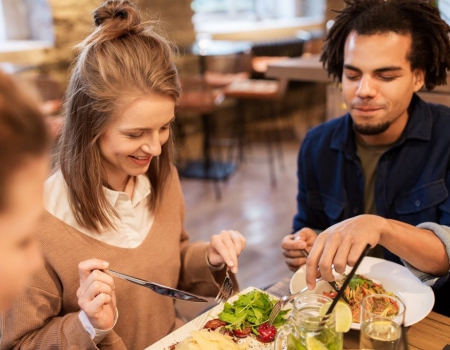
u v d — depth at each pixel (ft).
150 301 4.00
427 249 3.82
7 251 1.48
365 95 4.33
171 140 4.17
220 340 3.11
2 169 1.37
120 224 3.86
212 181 14.24
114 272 3.32
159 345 3.30
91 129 3.41
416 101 4.77
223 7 20.63
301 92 21.20
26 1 13.85
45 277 3.54
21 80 1.48
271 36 20.03
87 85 3.31
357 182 4.97
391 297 3.16
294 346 2.80
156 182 4.12
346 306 3.11
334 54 4.94
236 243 4.15
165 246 4.15
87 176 3.51
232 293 3.91
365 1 4.58
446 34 4.41
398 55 4.25
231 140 17.76
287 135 18.44
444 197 4.49
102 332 3.23
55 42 13.76
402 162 4.71
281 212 12.13
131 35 3.38
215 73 16.85
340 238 3.46
